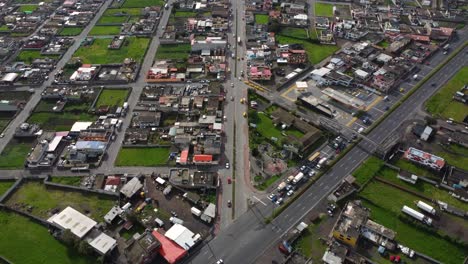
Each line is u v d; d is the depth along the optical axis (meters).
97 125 192.00
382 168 170.50
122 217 149.38
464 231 144.75
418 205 152.25
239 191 160.25
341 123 194.75
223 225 147.12
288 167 170.88
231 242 141.50
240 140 185.50
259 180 165.12
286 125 191.62
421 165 171.62
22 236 144.00
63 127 194.50
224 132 190.00
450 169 167.12
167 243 138.62
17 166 173.38
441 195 158.62
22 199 158.50
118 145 183.00
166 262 134.88
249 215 150.62
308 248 139.12
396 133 188.50
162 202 156.00
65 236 137.38
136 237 139.50
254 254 137.62
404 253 137.25
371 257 136.62
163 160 175.38
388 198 157.50
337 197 156.00
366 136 187.12
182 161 171.75
